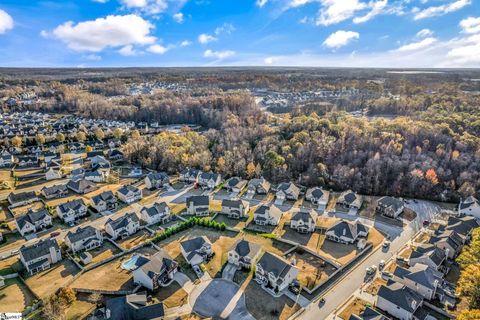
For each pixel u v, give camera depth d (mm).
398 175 105312
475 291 53750
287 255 70000
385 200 91562
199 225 82875
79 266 66250
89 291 57906
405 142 118812
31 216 81375
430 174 100312
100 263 67125
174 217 87812
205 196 91250
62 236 78625
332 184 106938
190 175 114750
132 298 53000
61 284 60688
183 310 53719
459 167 106062
